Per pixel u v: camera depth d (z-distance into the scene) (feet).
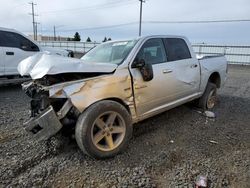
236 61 89.15
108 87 10.83
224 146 12.41
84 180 9.43
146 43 13.28
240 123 15.88
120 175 9.74
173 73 14.11
